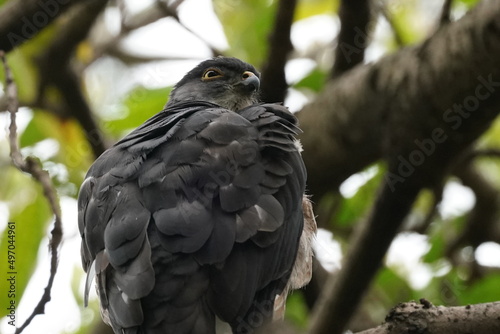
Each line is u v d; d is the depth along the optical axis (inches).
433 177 478.6
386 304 561.0
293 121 395.2
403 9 628.7
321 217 590.2
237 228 340.2
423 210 605.3
